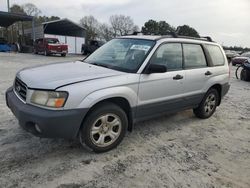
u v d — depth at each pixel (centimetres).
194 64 542
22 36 4003
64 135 358
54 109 347
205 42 584
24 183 322
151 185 337
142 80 428
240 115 671
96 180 339
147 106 447
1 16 3081
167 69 478
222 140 497
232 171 385
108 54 495
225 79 620
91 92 367
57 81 366
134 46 479
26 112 350
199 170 380
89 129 380
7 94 422
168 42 486
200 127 556
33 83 366
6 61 1788
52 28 3806
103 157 395
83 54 3609
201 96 566
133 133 493
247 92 1009
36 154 390
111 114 399
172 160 403
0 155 381
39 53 2988
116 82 396
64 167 362
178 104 510
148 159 400
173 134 505
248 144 488
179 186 339
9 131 462
